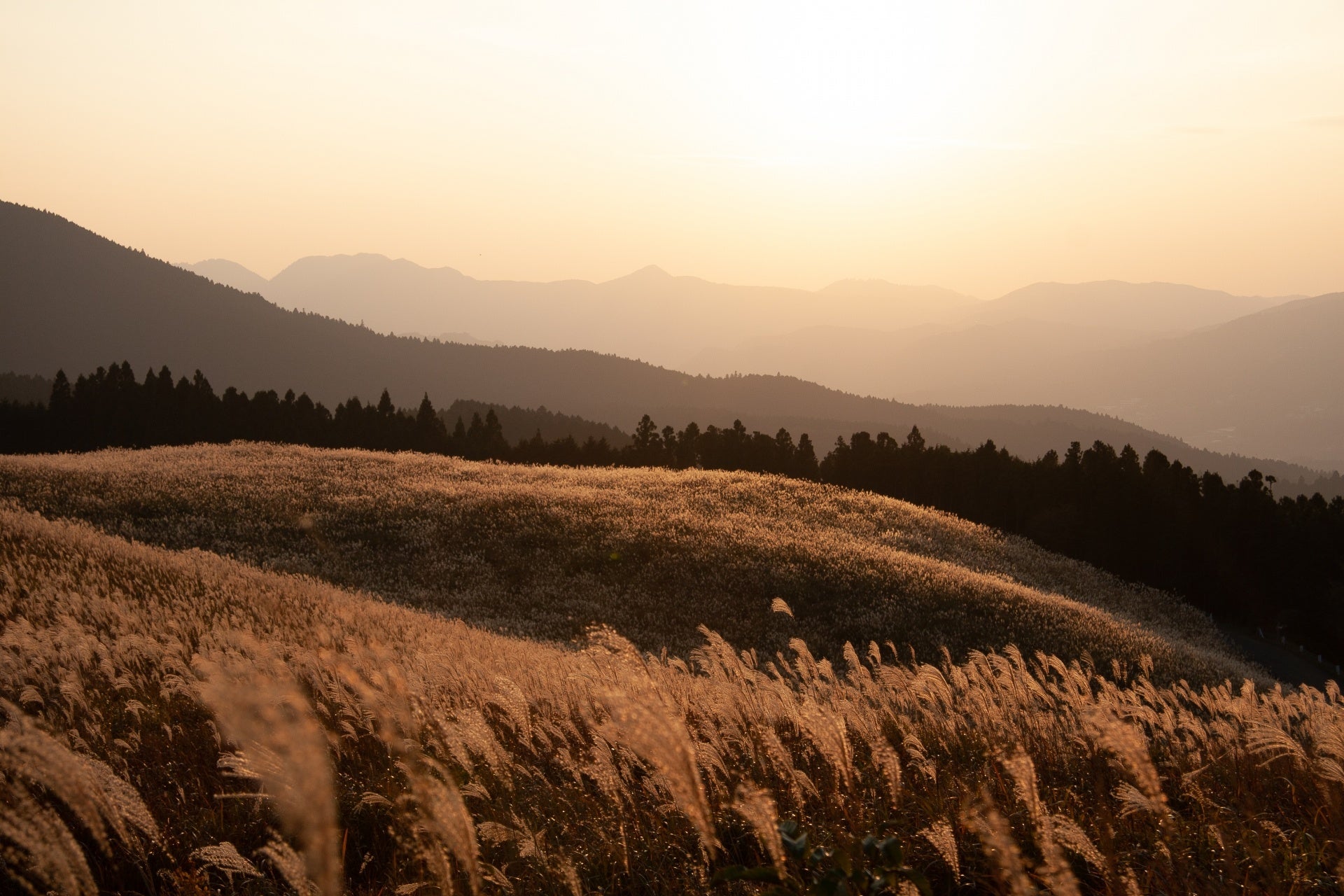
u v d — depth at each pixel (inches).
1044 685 313.9
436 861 109.8
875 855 136.3
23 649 360.5
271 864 174.7
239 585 841.5
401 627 756.6
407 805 172.7
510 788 185.3
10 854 92.0
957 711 298.5
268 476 1989.4
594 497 1955.0
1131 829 183.8
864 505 2233.0
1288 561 2384.4
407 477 2143.2
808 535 1804.9
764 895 124.7
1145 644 1316.4
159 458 2191.2
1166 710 272.1
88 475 1813.5
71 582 648.4
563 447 3705.7
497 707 281.3
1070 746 251.3
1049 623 1349.7
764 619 1341.0
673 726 106.1
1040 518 2780.5
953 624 1323.8
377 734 236.5
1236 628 2266.2
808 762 233.3
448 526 1700.3
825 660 290.2
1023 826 180.5
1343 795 194.4
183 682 303.6
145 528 1523.1
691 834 179.3
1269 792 222.7
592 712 247.4
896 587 1464.1
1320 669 1785.2
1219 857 166.4
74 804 92.1
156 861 177.6
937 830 139.6
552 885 159.8
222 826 194.9
